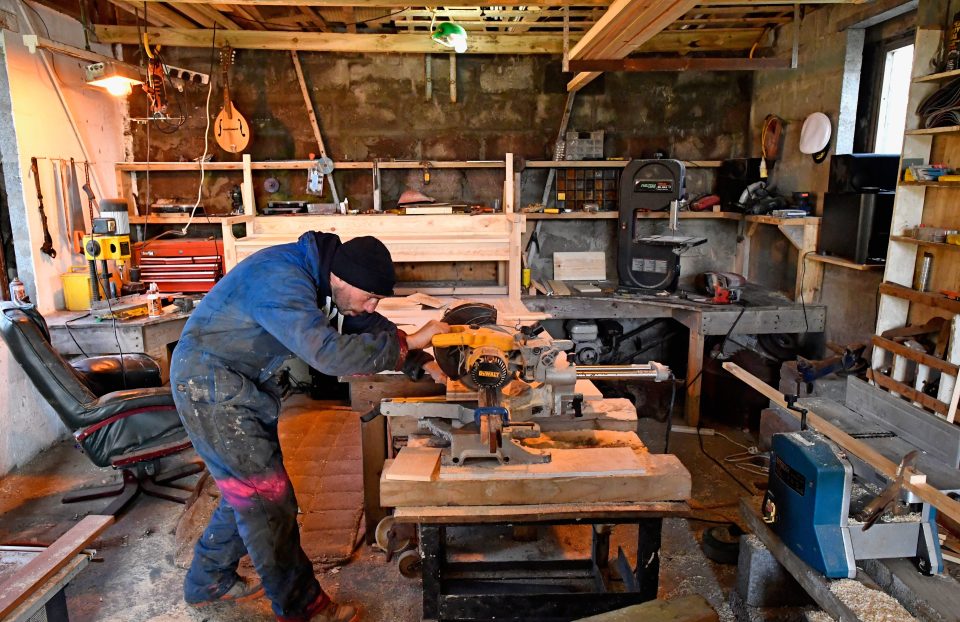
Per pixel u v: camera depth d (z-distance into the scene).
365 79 4.91
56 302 3.97
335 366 1.78
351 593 2.42
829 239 3.85
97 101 4.49
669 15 2.85
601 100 5.07
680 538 2.82
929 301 2.93
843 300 3.90
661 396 4.28
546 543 2.78
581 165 4.95
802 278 4.12
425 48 4.57
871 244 3.54
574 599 1.94
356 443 3.87
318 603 2.14
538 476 1.75
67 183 4.12
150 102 4.57
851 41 3.86
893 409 3.07
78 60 4.24
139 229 4.96
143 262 4.40
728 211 4.86
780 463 2.10
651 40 4.91
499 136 5.07
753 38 4.91
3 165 3.69
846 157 3.68
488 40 4.73
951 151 3.02
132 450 2.84
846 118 3.95
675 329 5.25
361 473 3.45
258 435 1.98
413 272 4.76
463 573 2.43
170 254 4.40
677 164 4.23
